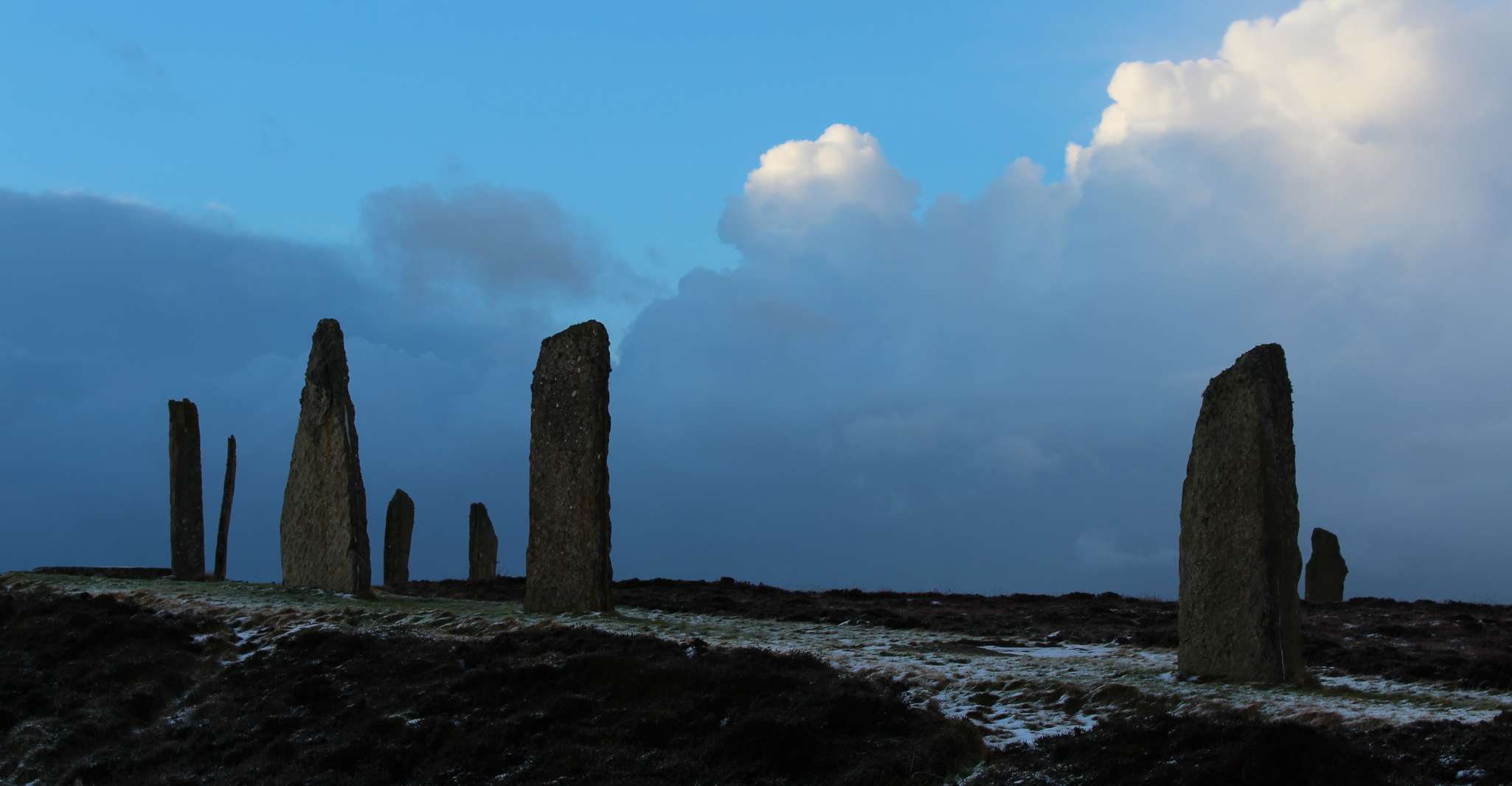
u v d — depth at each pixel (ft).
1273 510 79.25
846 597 153.89
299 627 98.68
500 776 69.62
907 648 96.84
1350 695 75.00
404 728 76.59
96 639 97.71
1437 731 62.18
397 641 93.45
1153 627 118.83
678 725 72.59
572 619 100.42
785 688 75.66
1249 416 80.48
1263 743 59.67
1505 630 115.14
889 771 64.54
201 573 130.62
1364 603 146.82
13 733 83.05
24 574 130.41
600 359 108.37
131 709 85.15
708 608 128.06
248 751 77.41
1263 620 78.33
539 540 108.37
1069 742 65.31
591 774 67.62
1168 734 64.08
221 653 94.63
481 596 139.54
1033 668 84.94
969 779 64.08
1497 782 55.21
